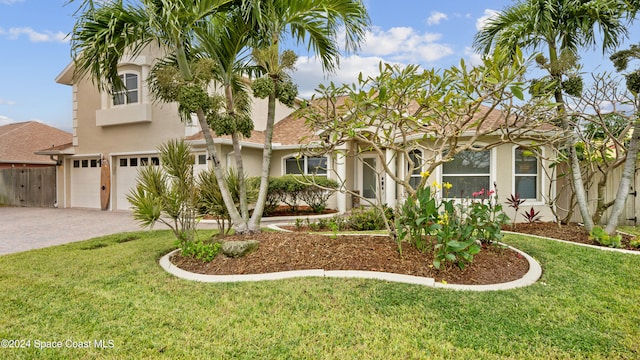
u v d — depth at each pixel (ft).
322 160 50.31
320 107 20.99
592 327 12.27
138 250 24.17
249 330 12.10
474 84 17.44
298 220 33.32
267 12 20.22
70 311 13.79
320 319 12.79
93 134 55.88
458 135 19.52
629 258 20.42
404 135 20.22
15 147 82.02
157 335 11.85
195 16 19.97
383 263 18.13
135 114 50.90
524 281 16.53
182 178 22.90
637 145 25.22
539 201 35.27
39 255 23.49
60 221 42.88
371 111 18.67
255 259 19.30
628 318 13.00
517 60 16.03
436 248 18.15
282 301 14.32
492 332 11.85
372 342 11.28
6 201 68.23
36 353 10.85
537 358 10.42
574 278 17.21
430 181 38.37
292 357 10.52
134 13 20.17
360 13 22.49
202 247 20.51
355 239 22.39
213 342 11.38
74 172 59.41
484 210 20.25
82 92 56.80
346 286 15.64
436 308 13.56
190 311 13.62
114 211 53.36
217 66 23.36
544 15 25.50
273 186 40.27
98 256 22.80
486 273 17.28
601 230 24.88
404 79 18.43
